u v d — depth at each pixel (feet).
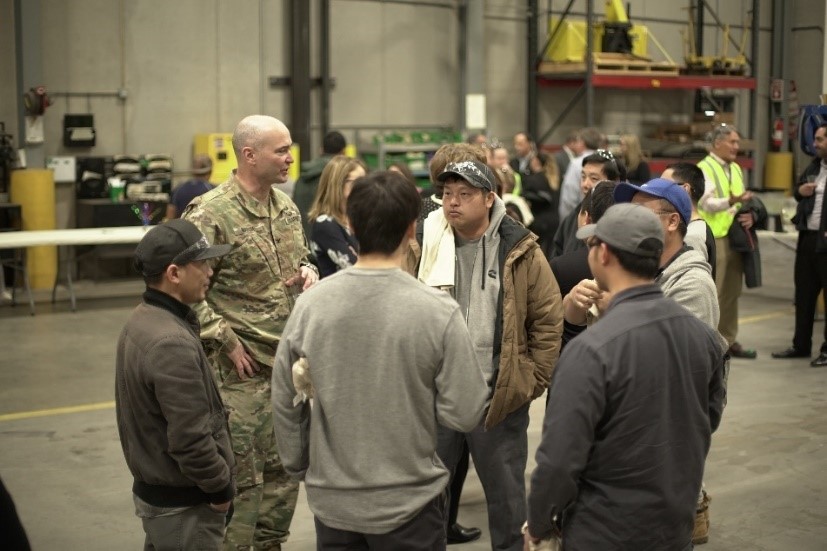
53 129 33.22
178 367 8.43
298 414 8.23
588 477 7.54
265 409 11.19
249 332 11.02
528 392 10.82
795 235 29.63
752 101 45.09
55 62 32.94
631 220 7.46
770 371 22.86
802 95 52.03
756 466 16.53
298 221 11.73
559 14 43.88
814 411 19.67
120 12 33.88
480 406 7.97
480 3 40.63
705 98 48.62
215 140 34.71
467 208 10.82
